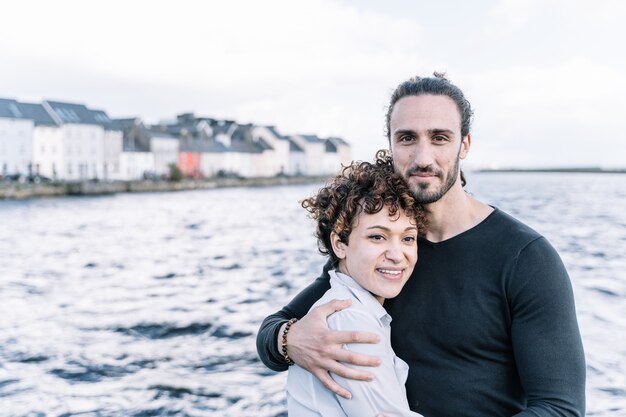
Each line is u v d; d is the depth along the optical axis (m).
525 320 2.04
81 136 68.75
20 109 66.25
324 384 1.99
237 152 91.50
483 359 2.15
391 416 1.90
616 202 46.47
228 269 15.30
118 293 12.20
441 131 2.11
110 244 22.11
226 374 6.85
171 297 11.56
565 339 1.98
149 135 77.44
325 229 2.34
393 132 2.22
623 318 8.54
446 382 2.17
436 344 2.21
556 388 1.93
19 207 44.38
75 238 24.39
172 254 18.86
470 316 2.14
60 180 62.81
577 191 72.75
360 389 1.91
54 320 9.76
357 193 2.15
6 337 8.66
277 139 100.06
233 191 76.06
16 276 14.70
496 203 43.88
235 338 8.36
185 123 91.50
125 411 5.89
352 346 1.95
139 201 53.31
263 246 20.91
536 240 2.11
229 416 5.66
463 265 2.19
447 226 2.26
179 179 74.44
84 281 13.91
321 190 2.37
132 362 7.41
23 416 5.83
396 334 2.29
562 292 2.02
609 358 6.71
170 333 8.74
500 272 2.11
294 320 2.25
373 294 2.24
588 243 18.83
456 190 2.22
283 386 6.38
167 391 6.35
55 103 69.31
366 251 2.12
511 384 2.14
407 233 2.15
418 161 2.12
